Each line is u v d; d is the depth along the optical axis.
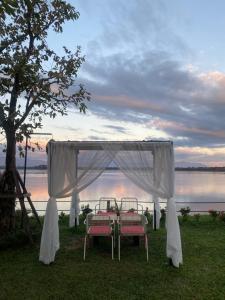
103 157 6.58
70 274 5.55
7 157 7.73
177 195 26.83
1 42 7.80
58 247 6.78
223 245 7.37
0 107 7.34
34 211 8.23
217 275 5.49
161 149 6.37
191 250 6.98
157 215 9.04
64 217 10.41
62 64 8.11
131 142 6.48
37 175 77.25
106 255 6.70
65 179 6.58
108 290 4.88
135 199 9.66
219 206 21.20
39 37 8.16
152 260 6.34
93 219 7.30
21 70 7.54
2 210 7.66
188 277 5.40
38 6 7.94
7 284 5.10
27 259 6.38
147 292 4.80
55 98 8.03
